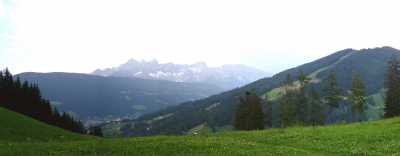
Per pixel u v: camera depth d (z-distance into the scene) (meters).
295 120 72.56
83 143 24.25
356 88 66.25
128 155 20.09
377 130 26.08
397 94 70.19
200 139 28.17
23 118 46.28
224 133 34.50
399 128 25.42
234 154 20.09
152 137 30.86
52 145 22.55
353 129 28.28
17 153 18.19
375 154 18.83
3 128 36.75
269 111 89.50
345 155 19.62
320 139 25.23
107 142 25.31
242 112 87.25
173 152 21.36
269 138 28.23
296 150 21.50
